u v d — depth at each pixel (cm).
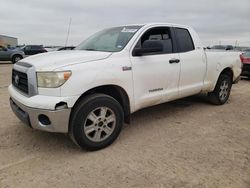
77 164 319
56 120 314
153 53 425
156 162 324
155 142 386
